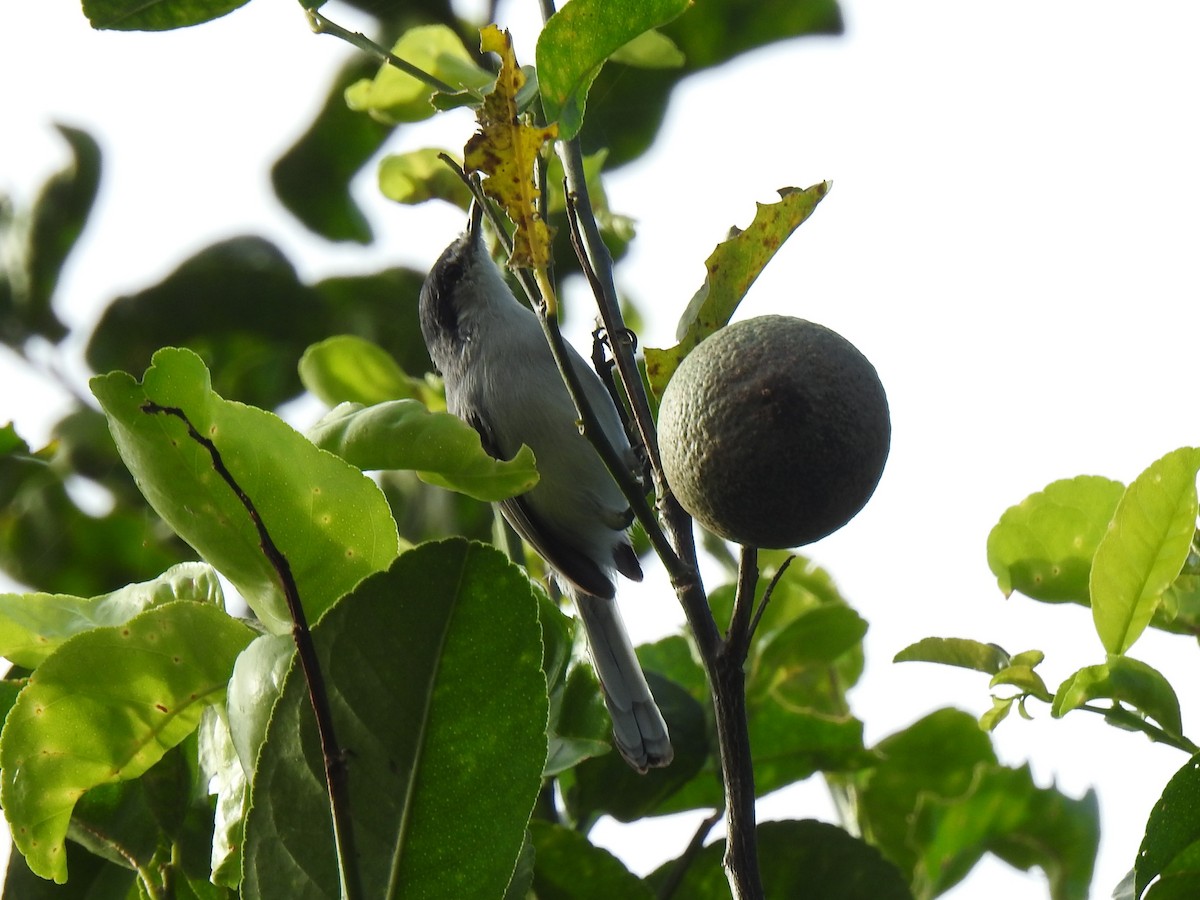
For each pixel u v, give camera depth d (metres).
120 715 4.96
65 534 8.33
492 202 4.33
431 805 3.74
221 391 8.97
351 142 9.45
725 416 3.57
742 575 3.92
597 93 8.77
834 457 3.54
